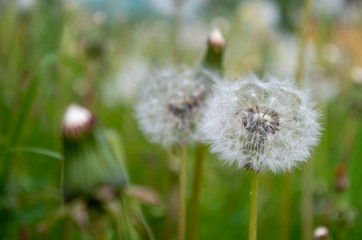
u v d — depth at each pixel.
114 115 0.56
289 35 0.83
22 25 0.44
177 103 0.28
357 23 0.62
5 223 0.32
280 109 0.23
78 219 0.20
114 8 0.58
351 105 0.48
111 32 0.57
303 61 0.34
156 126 0.28
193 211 0.30
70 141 0.21
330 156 0.53
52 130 0.42
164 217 0.39
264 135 0.22
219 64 0.28
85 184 0.21
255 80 0.24
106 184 0.21
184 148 0.28
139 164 0.46
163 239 0.37
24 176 0.38
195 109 0.28
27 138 0.39
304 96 0.23
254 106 0.23
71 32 0.46
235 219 0.42
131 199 0.22
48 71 0.45
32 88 0.33
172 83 0.28
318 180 0.43
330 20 0.59
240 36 0.74
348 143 0.50
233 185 0.45
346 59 0.58
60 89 0.46
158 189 0.44
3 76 0.41
